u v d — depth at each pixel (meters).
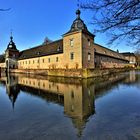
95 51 40.47
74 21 33.59
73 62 32.94
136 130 5.53
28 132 5.54
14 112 8.05
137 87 16.39
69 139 4.94
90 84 18.75
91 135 5.19
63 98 11.37
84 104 9.52
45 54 42.62
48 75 35.75
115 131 5.47
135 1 3.53
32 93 13.70
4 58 68.81
